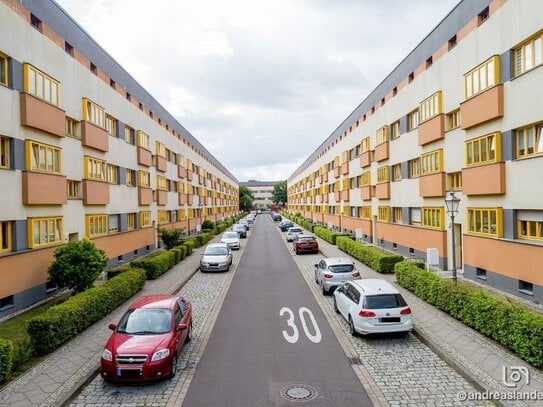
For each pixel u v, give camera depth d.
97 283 18.48
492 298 11.08
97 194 21.00
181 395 8.12
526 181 14.27
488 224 16.72
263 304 15.52
